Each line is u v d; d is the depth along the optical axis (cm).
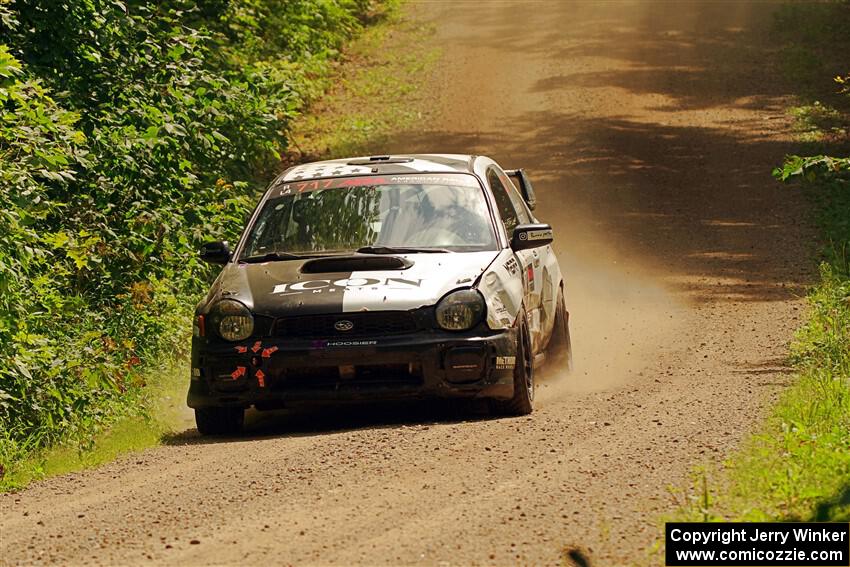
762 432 2780
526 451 2761
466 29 14788
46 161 3969
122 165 4619
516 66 12719
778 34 13725
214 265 5069
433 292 3231
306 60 11875
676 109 10762
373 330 3197
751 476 2355
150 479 2750
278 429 3403
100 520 2394
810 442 2559
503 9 15925
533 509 2273
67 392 3588
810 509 2159
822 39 13300
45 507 2588
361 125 10475
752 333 4597
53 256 4225
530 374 3422
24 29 4706
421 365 3169
